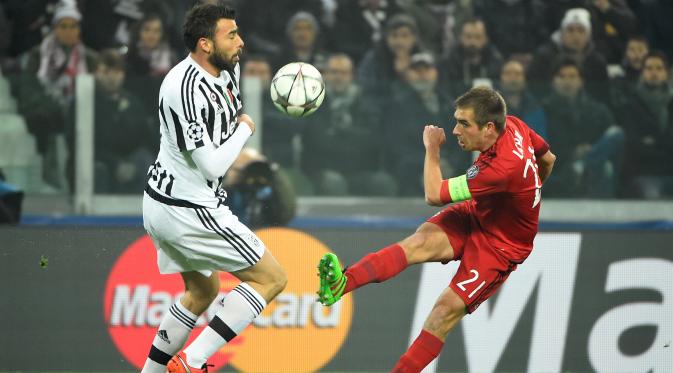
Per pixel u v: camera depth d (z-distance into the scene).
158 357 17.62
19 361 22.50
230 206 23.77
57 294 22.62
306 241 23.33
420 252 17.62
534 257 23.69
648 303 23.84
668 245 23.92
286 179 24.00
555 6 33.59
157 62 30.69
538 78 31.11
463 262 17.75
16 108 23.31
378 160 24.25
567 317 23.67
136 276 22.89
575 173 24.56
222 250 16.58
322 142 24.06
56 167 23.47
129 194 23.73
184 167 16.30
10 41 31.94
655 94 24.61
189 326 17.67
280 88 17.12
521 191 17.23
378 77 30.83
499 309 23.58
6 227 22.41
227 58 16.19
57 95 23.47
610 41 33.44
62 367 22.64
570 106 24.50
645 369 23.75
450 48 32.44
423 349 17.39
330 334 23.33
